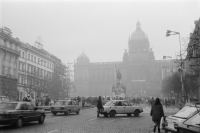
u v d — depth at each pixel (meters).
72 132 15.71
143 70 181.12
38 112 20.22
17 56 75.19
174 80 69.88
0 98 49.12
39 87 72.94
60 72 94.12
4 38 69.69
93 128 17.84
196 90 67.44
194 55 33.25
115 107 28.73
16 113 17.34
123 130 16.97
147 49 187.38
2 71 67.00
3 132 15.40
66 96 88.31
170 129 12.81
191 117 9.60
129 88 178.62
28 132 15.47
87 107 52.97
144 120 24.41
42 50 101.62
